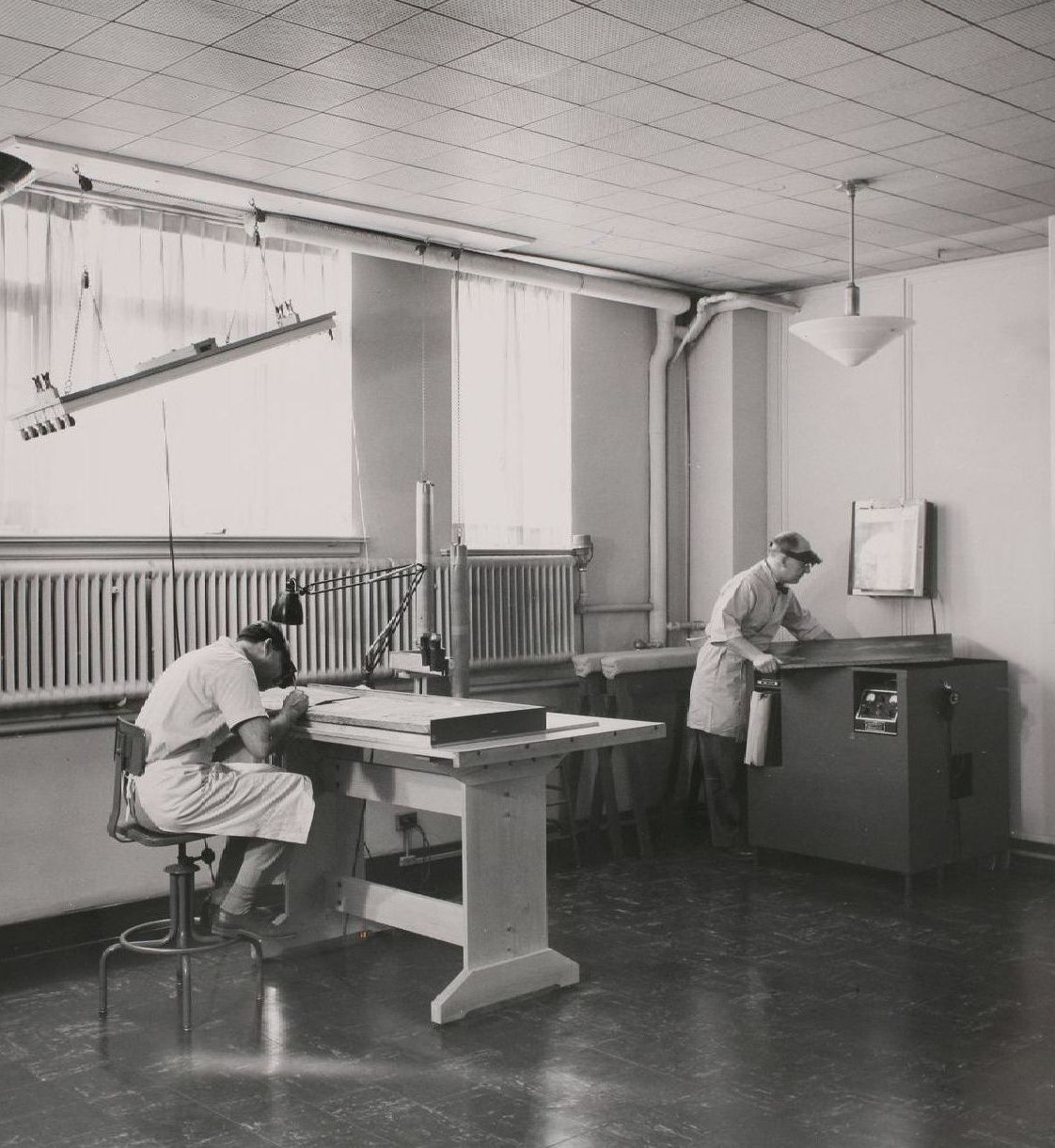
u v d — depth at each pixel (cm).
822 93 407
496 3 338
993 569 616
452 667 544
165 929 502
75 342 496
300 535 551
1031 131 445
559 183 503
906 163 479
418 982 438
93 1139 317
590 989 427
